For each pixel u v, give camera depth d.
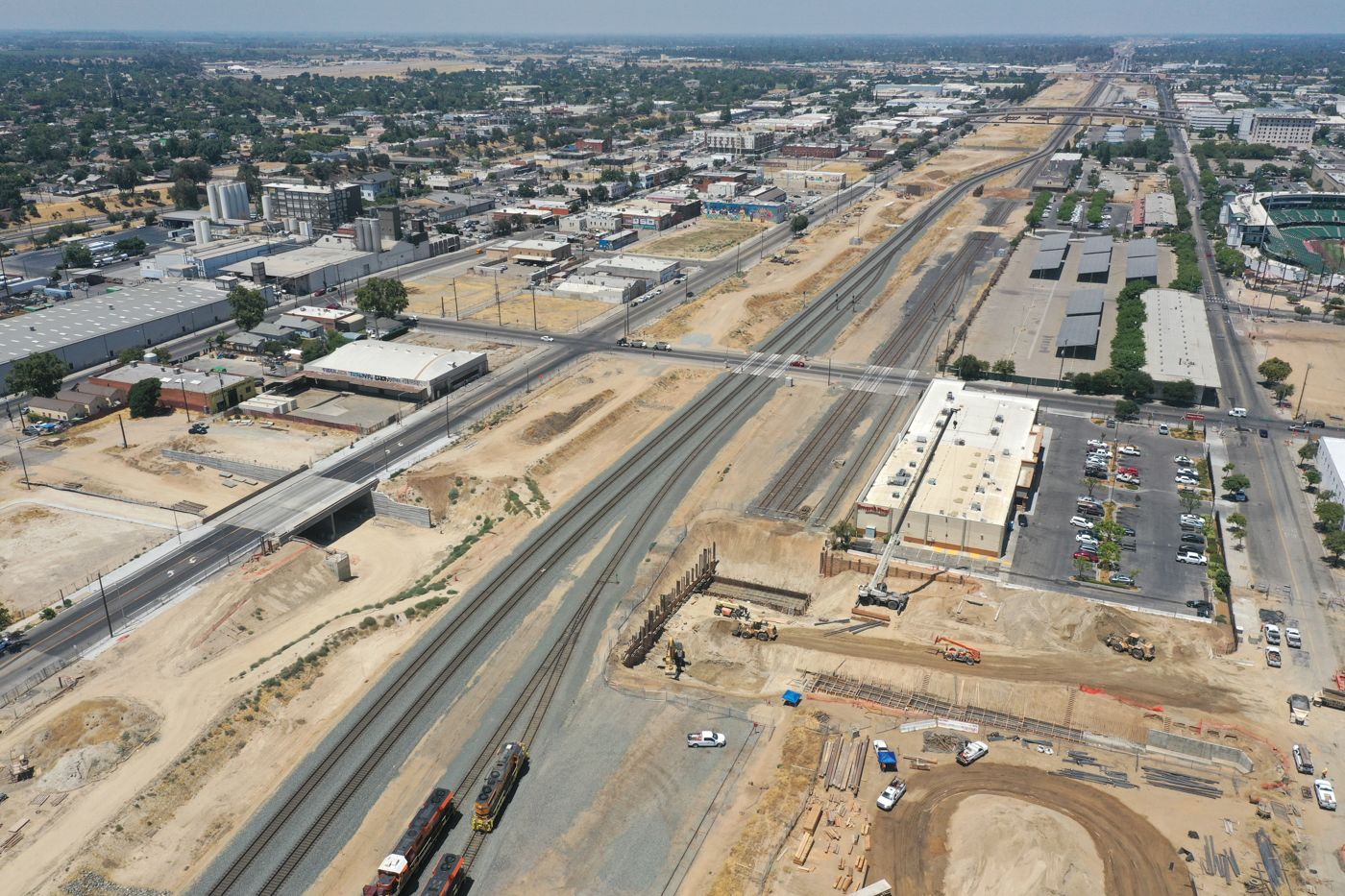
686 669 132.88
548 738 115.75
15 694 122.56
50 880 96.19
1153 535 159.38
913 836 101.19
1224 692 121.62
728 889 95.38
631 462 188.75
